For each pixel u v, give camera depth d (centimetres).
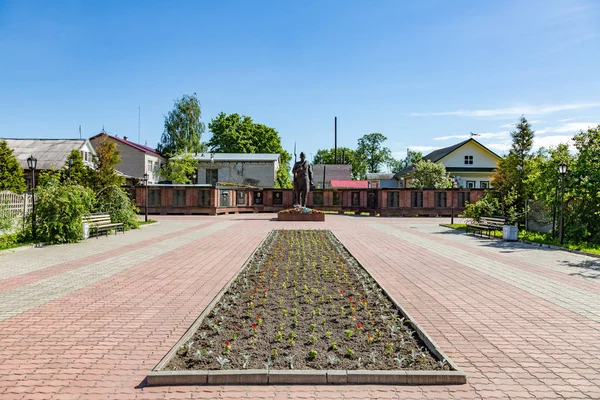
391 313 632
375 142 9644
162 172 5350
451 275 965
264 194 4144
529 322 620
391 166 9725
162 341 530
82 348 506
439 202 3650
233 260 1150
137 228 2112
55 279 897
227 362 446
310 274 920
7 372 439
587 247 1416
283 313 618
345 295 734
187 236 1781
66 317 629
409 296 768
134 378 427
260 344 501
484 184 5028
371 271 1009
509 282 893
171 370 427
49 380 422
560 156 1684
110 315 639
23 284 848
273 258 1148
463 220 3056
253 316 611
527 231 1973
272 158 5503
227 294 742
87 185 2427
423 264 1112
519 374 443
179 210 3509
